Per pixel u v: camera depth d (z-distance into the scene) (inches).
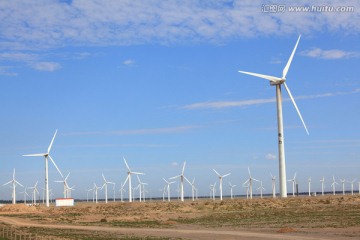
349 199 5826.8
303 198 6117.1
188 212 5423.2
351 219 3489.2
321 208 4879.4
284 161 5807.1
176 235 2834.6
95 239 2640.3
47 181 7160.4
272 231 2942.9
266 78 5738.2
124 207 6574.8
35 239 2682.1
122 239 2615.7
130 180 7834.6
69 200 7829.7
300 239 2407.7
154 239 2591.0
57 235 2952.8
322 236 2549.2
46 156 7160.4
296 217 3971.5
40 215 5743.1
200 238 2613.2
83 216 5315.0
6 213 6195.9
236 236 2669.8
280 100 5743.1
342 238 2428.6
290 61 5826.8
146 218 4751.5
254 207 5546.3
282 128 5753.0
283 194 5949.8
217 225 3624.5
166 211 5679.1
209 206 5930.1
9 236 2876.5
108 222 4424.2
